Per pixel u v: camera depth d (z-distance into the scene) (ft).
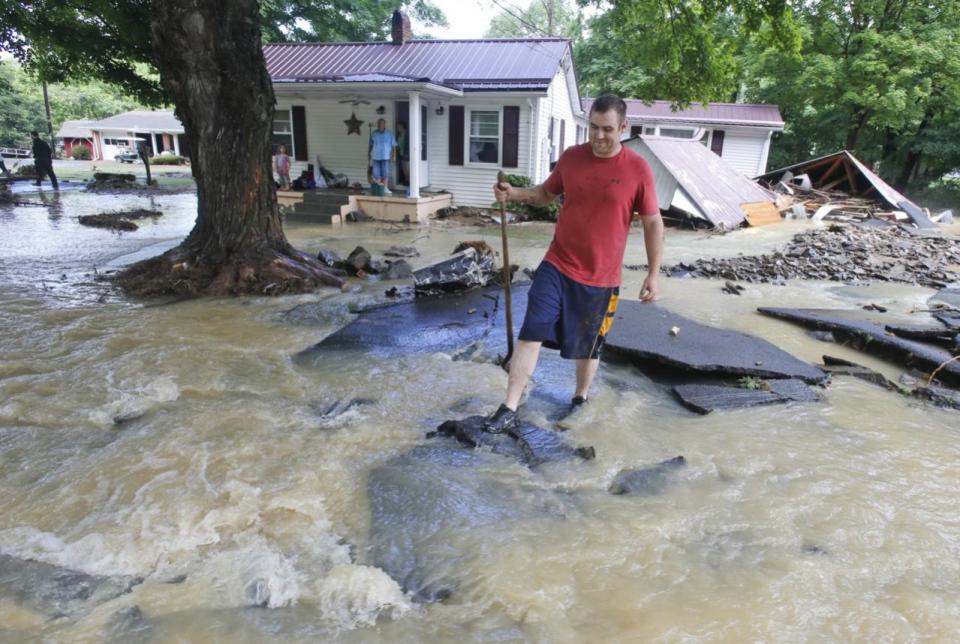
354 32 89.66
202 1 23.47
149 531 8.80
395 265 28.86
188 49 23.90
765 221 50.85
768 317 21.48
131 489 9.89
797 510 9.46
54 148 167.84
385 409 13.32
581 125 84.33
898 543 8.67
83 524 8.95
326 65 58.80
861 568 8.11
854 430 12.46
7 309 20.98
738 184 53.98
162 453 11.07
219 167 24.95
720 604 7.41
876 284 28.40
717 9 33.55
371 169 51.03
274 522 9.11
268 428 12.21
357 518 9.30
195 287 24.22
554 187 12.36
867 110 75.61
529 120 52.03
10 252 31.96
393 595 7.66
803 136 93.86
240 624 7.14
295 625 7.14
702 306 22.80
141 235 38.93
